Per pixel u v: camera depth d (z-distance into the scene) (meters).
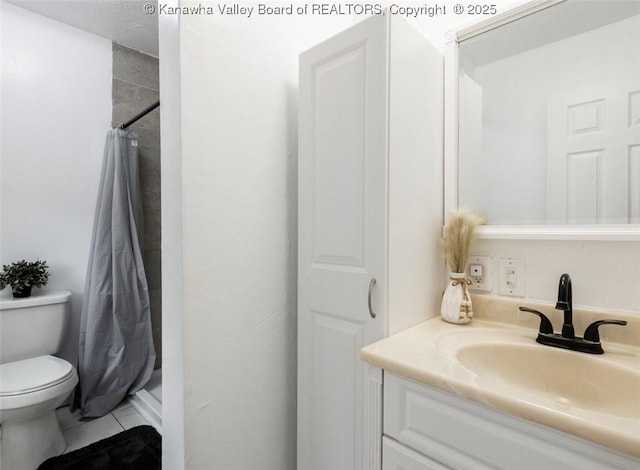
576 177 0.97
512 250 1.06
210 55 0.98
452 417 0.69
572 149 0.97
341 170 1.03
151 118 2.42
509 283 1.07
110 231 2.05
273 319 1.19
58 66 2.03
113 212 2.04
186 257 0.93
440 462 0.70
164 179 0.97
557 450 0.56
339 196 1.03
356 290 0.99
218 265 1.01
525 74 1.05
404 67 0.97
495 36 1.11
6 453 1.45
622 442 0.48
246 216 1.09
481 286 1.12
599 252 0.92
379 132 0.92
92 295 1.96
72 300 2.08
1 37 1.84
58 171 2.04
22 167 1.92
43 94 1.98
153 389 2.16
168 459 0.98
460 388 0.65
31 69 1.94
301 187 1.15
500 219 1.10
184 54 0.92
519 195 1.06
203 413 0.98
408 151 1.00
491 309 1.08
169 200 0.95
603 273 0.91
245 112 1.08
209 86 0.98
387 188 0.91
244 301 1.09
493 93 1.11
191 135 0.94
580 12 0.96
